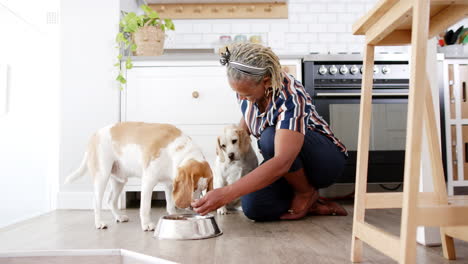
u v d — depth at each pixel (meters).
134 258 1.22
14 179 2.02
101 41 2.52
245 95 1.47
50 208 2.46
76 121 2.49
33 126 2.29
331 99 2.58
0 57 1.91
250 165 2.11
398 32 1.08
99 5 2.54
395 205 1.12
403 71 2.59
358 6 3.35
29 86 2.24
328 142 1.81
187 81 2.52
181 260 1.11
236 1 3.29
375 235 0.94
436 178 1.15
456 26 3.11
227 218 1.98
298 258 1.12
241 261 1.10
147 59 2.51
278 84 1.43
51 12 2.59
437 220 0.82
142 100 2.51
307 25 3.33
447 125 2.58
